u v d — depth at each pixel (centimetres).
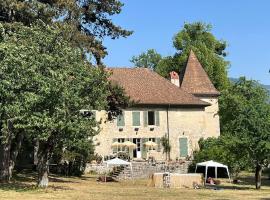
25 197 2270
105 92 2839
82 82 2650
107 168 4981
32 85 2545
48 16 3066
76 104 2581
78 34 3275
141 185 3584
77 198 2281
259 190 3119
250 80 3653
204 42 8075
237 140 3175
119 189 2975
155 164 4772
